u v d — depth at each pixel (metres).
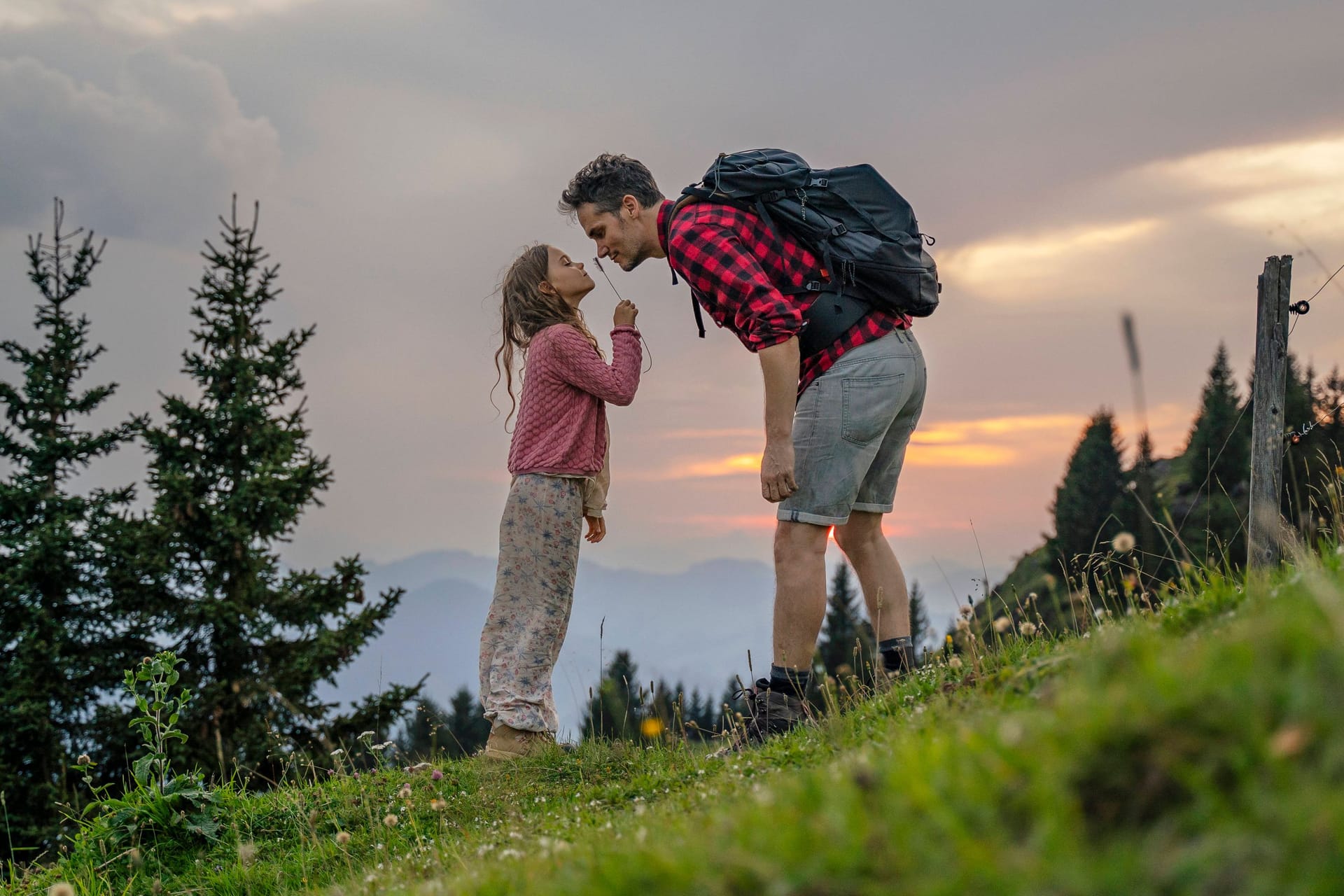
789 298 4.27
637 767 4.43
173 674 4.80
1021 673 2.54
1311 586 1.40
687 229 4.30
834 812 1.33
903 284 4.18
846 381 4.15
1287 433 3.73
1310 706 1.11
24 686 16.05
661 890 1.36
